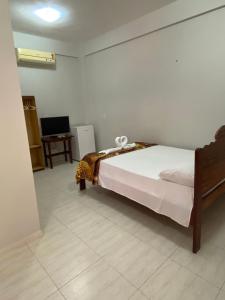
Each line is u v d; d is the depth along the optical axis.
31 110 4.14
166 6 3.08
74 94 5.03
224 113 2.83
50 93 4.58
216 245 1.82
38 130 4.18
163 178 1.95
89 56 4.76
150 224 2.20
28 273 1.64
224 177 1.95
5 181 1.81
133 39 3.73
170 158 2.73
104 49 4.33
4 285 1.54
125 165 2.50
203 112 3.04
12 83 1.76
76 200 2.87
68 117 4.70
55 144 4.80
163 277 1.53
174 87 3.32
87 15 3.25
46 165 4.55
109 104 4.57
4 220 1.84
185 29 3.00
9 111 1.77
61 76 4.72
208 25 2.76
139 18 3.47
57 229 2.21
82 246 1.92
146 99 3.79
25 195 1.95
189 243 1.87
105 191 3.13
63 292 1.46
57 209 2.64
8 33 1.69
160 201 1.95
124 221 2.29
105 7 3.02
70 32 4.00
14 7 2.89
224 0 2.52
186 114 3.25
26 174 1.94
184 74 3.15
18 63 4.02
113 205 2.67
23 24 3.51
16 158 1.86
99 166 2.74
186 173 1.76
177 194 1.81
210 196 1.80
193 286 1.44
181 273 1.55
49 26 3.64
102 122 4.88
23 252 1.88
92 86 4.89
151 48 3.49
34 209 2.03
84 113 5.28
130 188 2.27
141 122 3.99
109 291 1.44
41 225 2.29
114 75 4.29
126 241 1.95
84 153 4.81
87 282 1.52
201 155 1.53
